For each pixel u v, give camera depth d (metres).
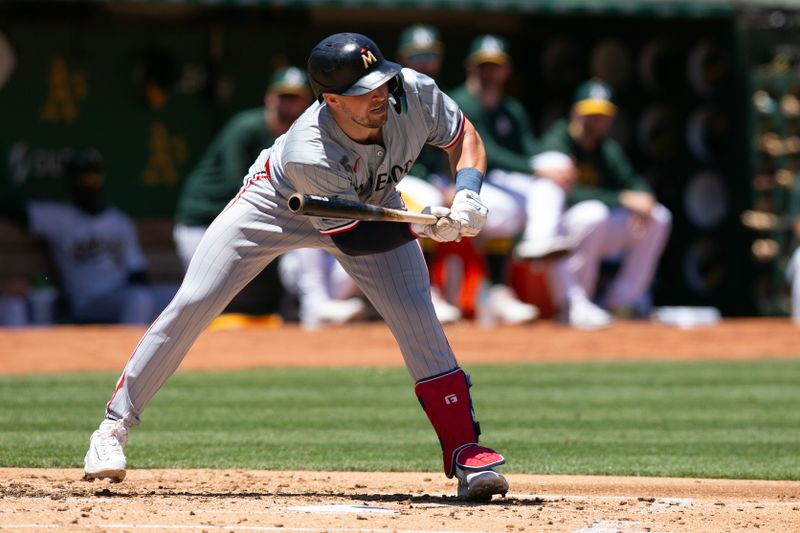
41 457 20.02
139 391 16.48
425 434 23.70
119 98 53.47
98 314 48.72
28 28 51.78
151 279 53.31
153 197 54.12
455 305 44.75
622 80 57.34
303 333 41.22
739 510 15.54
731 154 56.12
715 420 26.05
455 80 57.66
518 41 58.12
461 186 15.85
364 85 14.57
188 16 54.16
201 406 27.80
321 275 44.19
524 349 39.59
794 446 22.41
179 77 54.25
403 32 57.00
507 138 44.81
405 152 15.73
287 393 30.34
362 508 15.23
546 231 44.19
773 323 48.19
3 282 47.22
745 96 55.75
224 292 16.17
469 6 52.59
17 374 33.50
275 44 55.47
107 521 13.81
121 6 52.88
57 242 48.47
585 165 46.62
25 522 13.66
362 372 34.88
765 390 31.52
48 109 52.31
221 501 15.71
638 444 22.56
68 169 48.66
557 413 27.09
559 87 57.78
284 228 16.02
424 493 17.09
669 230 56.88
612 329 43.94
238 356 37.53
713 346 41.44
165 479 17.98
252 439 22.81
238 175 44.66
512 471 19.39
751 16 55.81
